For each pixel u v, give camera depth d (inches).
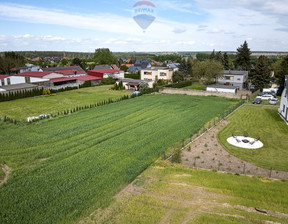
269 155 839.7
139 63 5482.3
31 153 844.6
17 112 1531.7
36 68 3595.0
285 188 598.2
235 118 1352.1
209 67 2519.7
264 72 2359.7
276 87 2512.3
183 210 509.4
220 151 880.3
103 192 589.9
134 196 572.7
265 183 629.0
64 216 499.5
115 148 887.1
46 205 541.3
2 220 489.1
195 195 571.5
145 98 1983.3
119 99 1891.0
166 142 952.3
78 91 2459.4
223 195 571.2
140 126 1171.3
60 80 2746.1
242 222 458.9
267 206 518.3
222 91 2222.0
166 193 582.6
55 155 824.3
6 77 2484.0
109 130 1103.0
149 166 753.6
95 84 2925.7
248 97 1975.9
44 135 1031.6
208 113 1450.5
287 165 758.5
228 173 695.7
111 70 3437.5
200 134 1059.3
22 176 682.8
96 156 816.3
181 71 3038.9
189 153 862.5
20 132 1074.7
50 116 1387.8
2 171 719.1
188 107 1627.7
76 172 702.5
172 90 2306.8
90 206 534.6
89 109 1556.3
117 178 660.1
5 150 870.4
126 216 493.4
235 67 3740.2
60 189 606.2
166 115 1397.6
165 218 485.4
